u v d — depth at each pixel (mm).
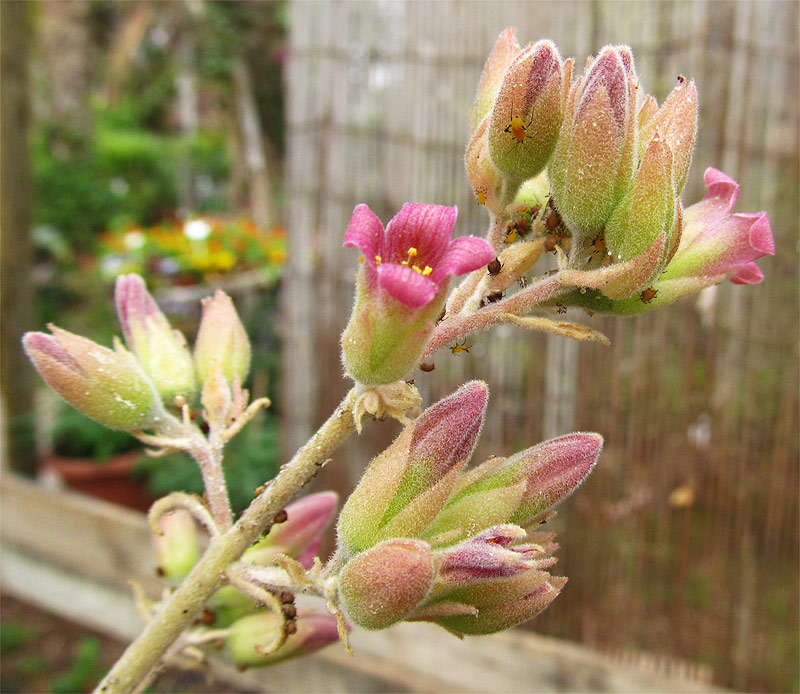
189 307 513
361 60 290
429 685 238
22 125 378
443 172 280
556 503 87
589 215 78
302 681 254
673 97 81
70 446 421
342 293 308
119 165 1054
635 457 267
